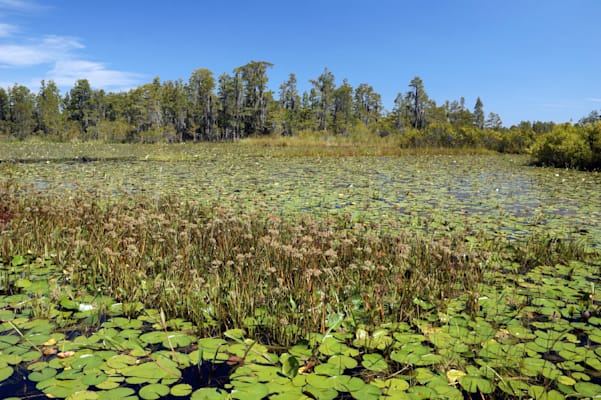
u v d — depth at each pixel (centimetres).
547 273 406
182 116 5272
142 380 226
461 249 410
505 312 318
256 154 2058
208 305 313
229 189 852
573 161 1423
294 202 717
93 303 320
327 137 3566
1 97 5928
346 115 6184
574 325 298
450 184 987
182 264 389
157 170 1212
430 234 525
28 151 2106
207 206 645
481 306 331
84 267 397
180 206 628
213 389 217
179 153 2017
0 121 5509
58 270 395
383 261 408
